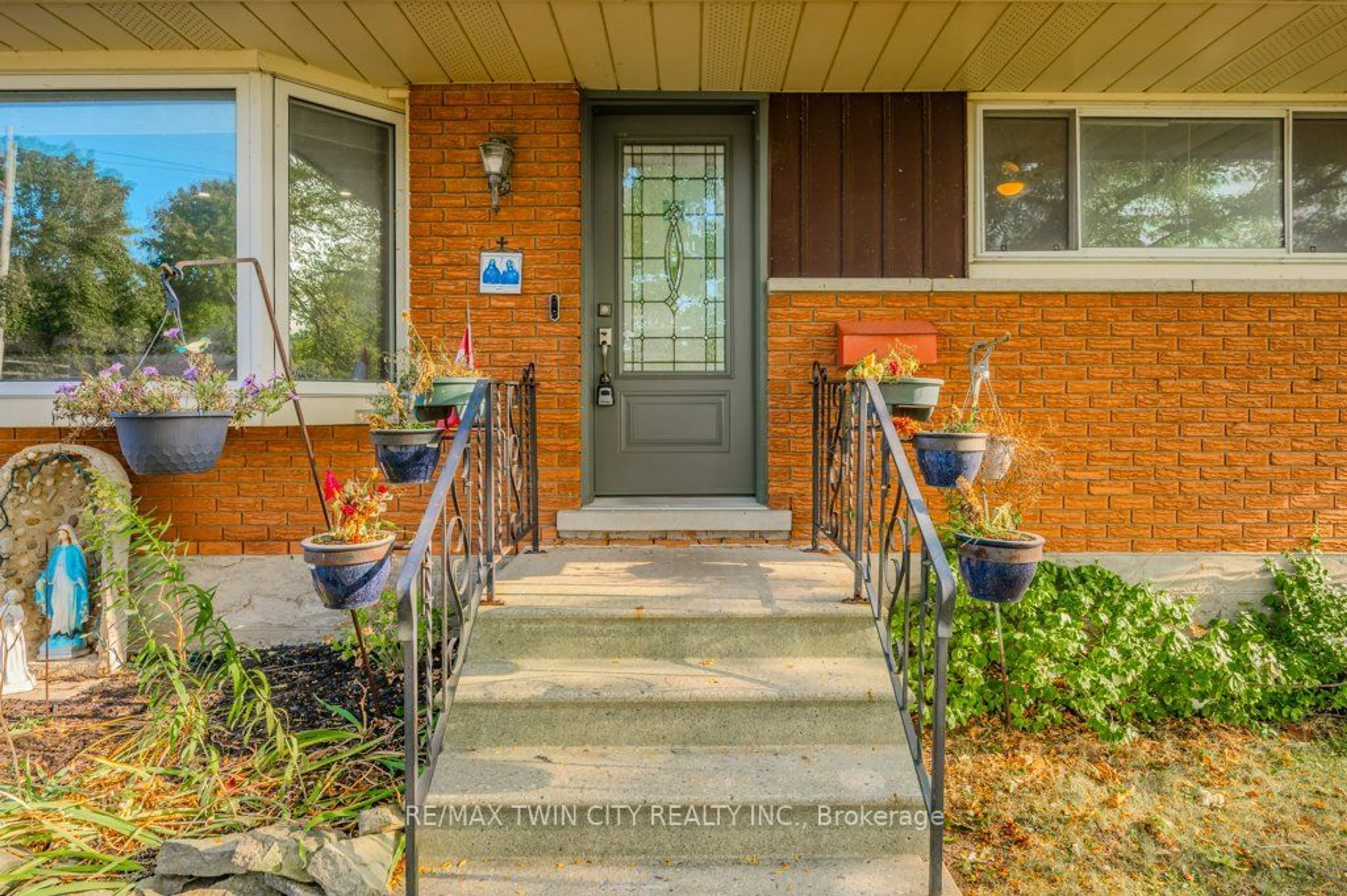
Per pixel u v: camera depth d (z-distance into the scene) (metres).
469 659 2.92
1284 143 4.23
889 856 2.34
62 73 3.69
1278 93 4.14
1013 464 3.83
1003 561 2.51
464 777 2.41
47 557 3.77
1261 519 4.05
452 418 3.23
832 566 3.56
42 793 2.54
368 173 4.06
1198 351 4.03
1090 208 4.24
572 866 2.28
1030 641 3.34
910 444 3.38
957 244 4.13
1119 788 2.84
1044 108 4.18
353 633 3.51
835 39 3.50
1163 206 4.24
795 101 4.12
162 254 3.74
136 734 2.95
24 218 3.72
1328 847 2.54
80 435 3.78
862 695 2.63
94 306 3.74
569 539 4.06
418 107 4.02
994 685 3.31
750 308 4.28
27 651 3.55
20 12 3.28
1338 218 4.27
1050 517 4.05
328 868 2.13
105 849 2.33
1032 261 4.17
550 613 2.93
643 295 4.30
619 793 2.32
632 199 4.28
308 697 3.21
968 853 2.46
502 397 3.74
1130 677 3.32
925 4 3.21
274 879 2.14
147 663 3.00
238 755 2.80
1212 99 4.16
